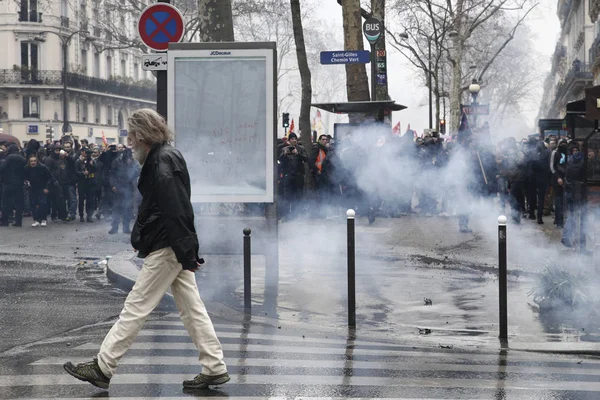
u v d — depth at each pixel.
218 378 6.62
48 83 62.59
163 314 10.02
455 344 8.62
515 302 10.95
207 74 11.22
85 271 13.41
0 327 9.05
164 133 6.44
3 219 21.81
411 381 6.95
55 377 6.94
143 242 6.44
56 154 23.16
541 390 6.69
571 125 16.70
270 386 6.70
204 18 15.95
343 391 6.57
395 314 10.22
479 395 6.50
